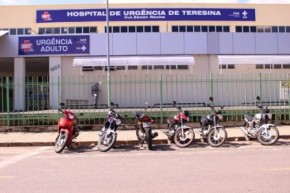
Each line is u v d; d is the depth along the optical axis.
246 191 6.20
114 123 11.68
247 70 26.75
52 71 26.11
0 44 26.06
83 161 9.72
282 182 6.80
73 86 26.02
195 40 26.34
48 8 32.94
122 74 26.14
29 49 26.08
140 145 12.59
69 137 11.42
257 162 9.02
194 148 11.83
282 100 21.64
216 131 12.06
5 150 12.06
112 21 30.28
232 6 32.75
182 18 29.97
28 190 6.55
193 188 6.47
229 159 9.56
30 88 21.88
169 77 26.12
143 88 25.75
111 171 8.23
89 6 32.25
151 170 8.26
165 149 11.78
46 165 9.16
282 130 15.33
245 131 12.84
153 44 26.22
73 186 6.81
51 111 17.97
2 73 39.06
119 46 26.16
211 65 26.55
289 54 27.12
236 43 26.64
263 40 26.84
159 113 16.58
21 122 16.31
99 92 25.91
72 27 33.19
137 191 6.34
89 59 25.50
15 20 33.66
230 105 22.78
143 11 29.80
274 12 34.62
